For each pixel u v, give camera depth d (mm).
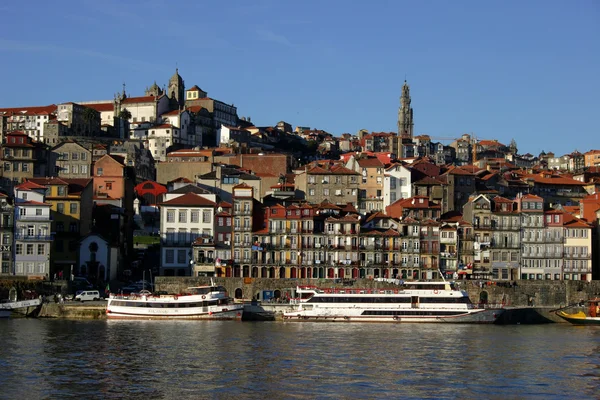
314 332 182000
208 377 135000
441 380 135250
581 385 133375
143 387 128250
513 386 132000
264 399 122438
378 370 141625
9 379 131500
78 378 133000
